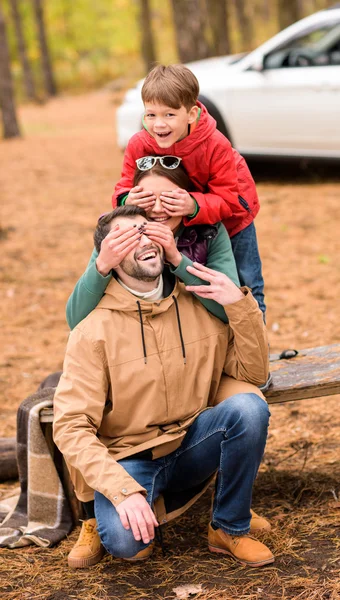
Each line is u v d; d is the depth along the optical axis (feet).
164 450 10.77
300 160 34.17
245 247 12.78
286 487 13.30
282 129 33.88
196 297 11.09
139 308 10.54
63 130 65.51
